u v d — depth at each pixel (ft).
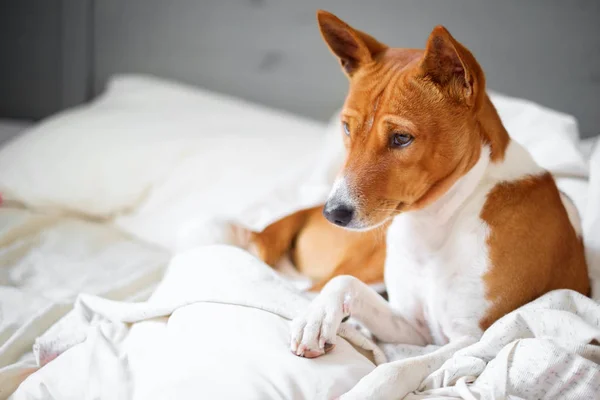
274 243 3.71
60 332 3.00
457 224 2.76
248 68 5.71
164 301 2.90
